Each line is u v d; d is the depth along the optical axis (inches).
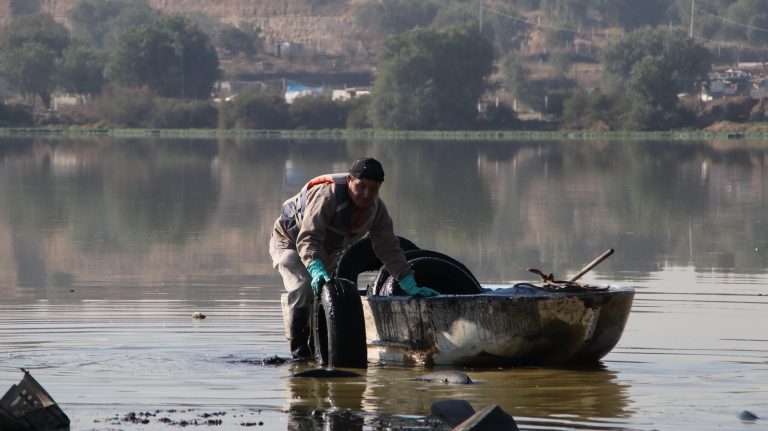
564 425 652.1
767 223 2107.5
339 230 848.9
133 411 680.4
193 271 1413.6
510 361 834.8
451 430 637.3
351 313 831.7
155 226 2038.6
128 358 853.8
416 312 841.5
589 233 1924.2
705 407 695.7
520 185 3230.8
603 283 1310.3
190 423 650.2
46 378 776.3
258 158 4948.3
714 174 3784.5
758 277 1348.4
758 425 650.2
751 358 856.9
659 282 1306.6
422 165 4434.1
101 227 2022.6
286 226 884.6
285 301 874.1
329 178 845.2
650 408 693.9
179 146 6535.4
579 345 832.9
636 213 2329.0
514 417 671.8
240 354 877.8
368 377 800.3
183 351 884.6
